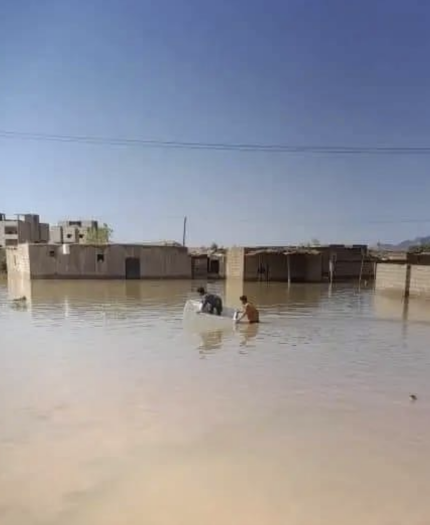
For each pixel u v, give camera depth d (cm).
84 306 2247
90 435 696
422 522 487
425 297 2620
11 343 1357
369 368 1090
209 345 1336
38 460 616
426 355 1227
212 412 793
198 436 695
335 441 682
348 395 891
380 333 1552
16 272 4644
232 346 1325
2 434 699
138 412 791
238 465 607
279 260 4097
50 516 493
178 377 1002
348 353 1246
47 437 687
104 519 489
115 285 3538
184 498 529
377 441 683
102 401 845
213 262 4662
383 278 2997
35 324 1703
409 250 4575
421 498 531
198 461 616
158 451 644
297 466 605
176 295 2800
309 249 3984
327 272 4172
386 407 826
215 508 511
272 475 582
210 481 567
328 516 496
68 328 1617
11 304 2323
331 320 1841
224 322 1639
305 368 1085
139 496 533
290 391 912
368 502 523
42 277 3978
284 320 1834
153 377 1001
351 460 623
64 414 779
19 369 1062
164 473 584
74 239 7850
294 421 757
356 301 2564
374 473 589
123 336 1469
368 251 4625
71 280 3934
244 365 1109
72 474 581
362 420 764
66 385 940
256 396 880
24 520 486
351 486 557
